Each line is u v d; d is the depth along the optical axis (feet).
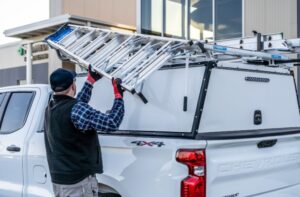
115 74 12.79
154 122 13.26
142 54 13.24
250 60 14.96
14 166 16.37
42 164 15.35
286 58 15.40
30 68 55.16
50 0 52.85
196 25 37.96
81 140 11.95
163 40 13.12
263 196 13.97
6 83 67.82
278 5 30.91
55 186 12.36
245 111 13.89
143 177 12.69
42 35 50.93
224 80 13.25
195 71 12.86
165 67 13.29
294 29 29.96
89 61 13.70
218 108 12.98
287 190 14.97
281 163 14.65
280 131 14.79
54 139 12.07
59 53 15.35
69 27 15.84
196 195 11.87
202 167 12.03
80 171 11.95
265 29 31.76
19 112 17.06
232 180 12.94
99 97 15.07
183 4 39.11
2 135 17.06
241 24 33.99
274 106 15.11
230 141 12.68
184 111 12.67
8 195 16.51
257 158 13.65
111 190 13.82
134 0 44.06
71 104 11.96
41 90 16.75
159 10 41.65
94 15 48.39
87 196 12.09
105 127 11.65
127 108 13.94
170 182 12.10
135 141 12.94
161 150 12.34
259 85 14.51
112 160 13.46
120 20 45.60
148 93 13.52
